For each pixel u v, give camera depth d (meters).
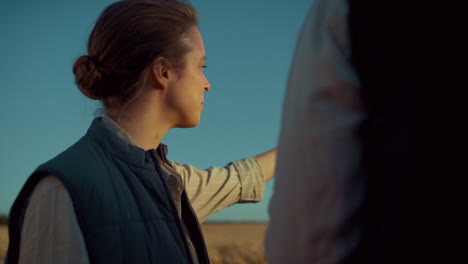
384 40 0.60
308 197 0.62
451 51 0.54
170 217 1.32
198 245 1.44
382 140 0.58
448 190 0.51
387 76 0.60
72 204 1.13
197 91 1.45
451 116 0.52
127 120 1.38
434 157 0.52
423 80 0.55
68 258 1.09
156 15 1.40
